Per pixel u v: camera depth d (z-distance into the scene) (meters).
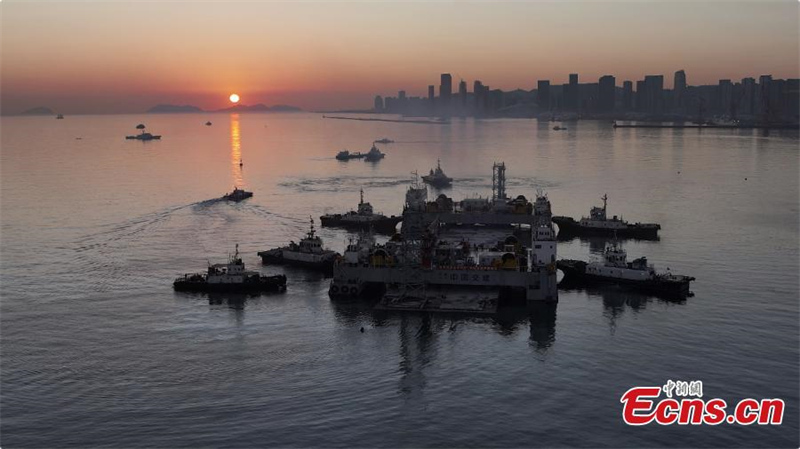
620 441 93.50
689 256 190.50
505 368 116.06
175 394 107.06
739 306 145.50
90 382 111.25
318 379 112.38
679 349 122.88
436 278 153.38
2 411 101.88
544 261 152.62
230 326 136.88
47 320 140.12
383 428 96.69
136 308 147.88
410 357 121.12
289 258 186.00
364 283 160.75
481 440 93.75
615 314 142.00
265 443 92.69
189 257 192.88
